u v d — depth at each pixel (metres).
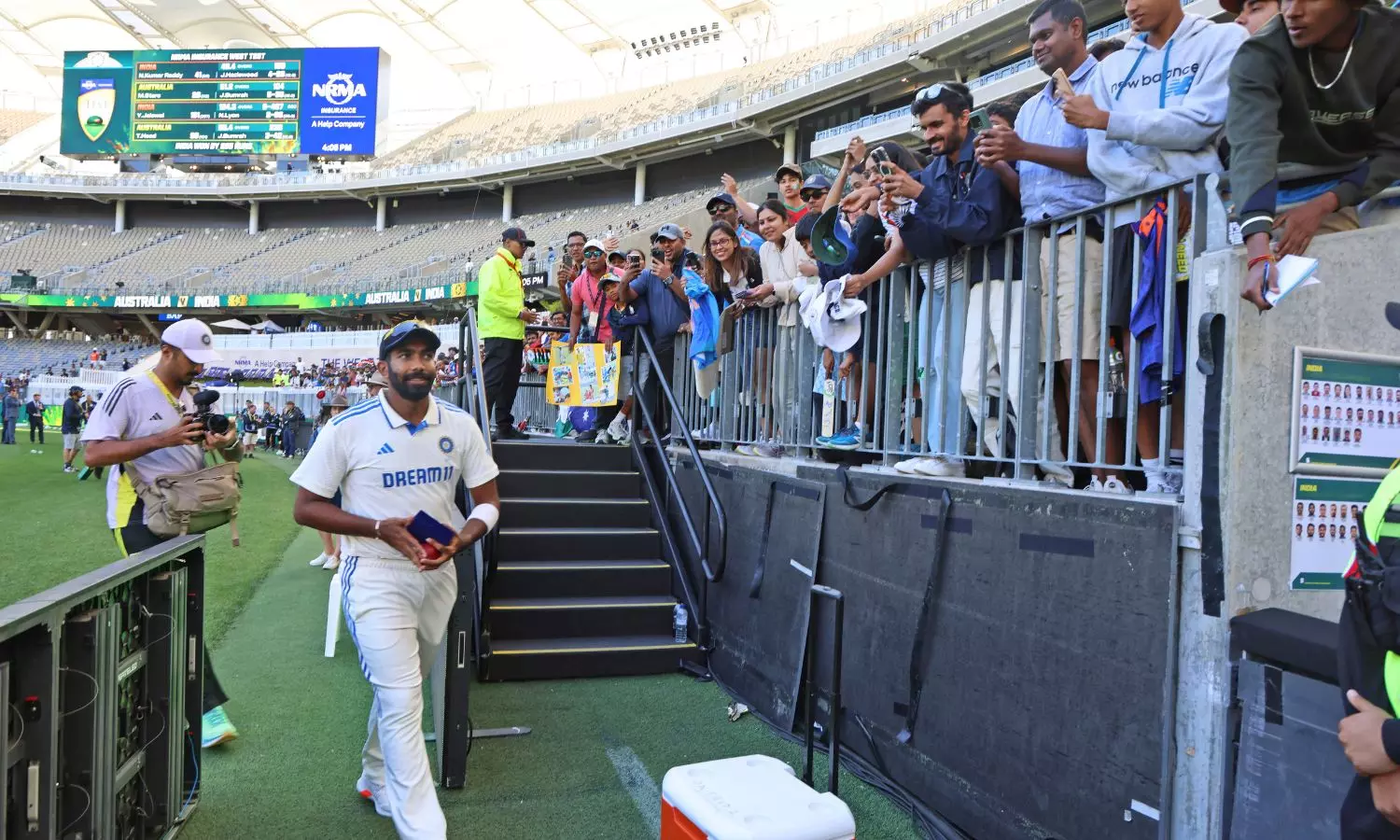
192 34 62.25
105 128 45.19
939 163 3.72
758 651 4.79
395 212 47.00
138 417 3.41
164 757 2.94
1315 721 1.93
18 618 1.92
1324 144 2.25
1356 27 2.10
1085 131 3.08
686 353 6.88
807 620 4.27
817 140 24.33
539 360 11.12
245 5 59.31
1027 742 2.81
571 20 56.22
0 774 1.89
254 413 28.77
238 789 3.59
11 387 25.59
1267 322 2.21
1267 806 2.03
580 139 42.12
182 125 44.91
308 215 48.44
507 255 7.60
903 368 3.98
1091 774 2.55
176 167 46.38
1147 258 2.63
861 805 3.45
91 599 2.47
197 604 3.29
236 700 4.66
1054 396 3.26
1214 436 2.21
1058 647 2.71
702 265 6.32
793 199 6.29
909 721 3.43
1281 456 2.23
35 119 62.97
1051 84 3.17
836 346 4.05
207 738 4.00
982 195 3.22
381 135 47.81
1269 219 2.04
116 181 46.53
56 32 65.31
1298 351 2.24
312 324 44.91
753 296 5.13
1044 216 3.00
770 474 4.86
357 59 44.12
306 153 44.50
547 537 6.13
